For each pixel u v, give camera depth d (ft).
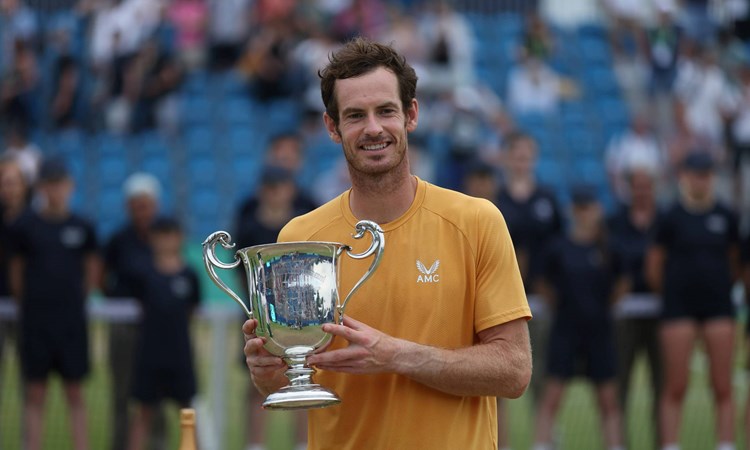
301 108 129.70
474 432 30.48
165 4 135.95
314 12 136.05
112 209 123.13
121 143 129.18
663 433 69.31
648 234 72.49
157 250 68.95
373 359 28.45
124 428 68.49
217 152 128.77
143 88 130.00
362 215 30.96
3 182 70.85
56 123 129.80
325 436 30.86
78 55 132.87
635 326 72.54
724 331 68.80
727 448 68.59
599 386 70.49
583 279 70.03
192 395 68.64
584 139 134.31
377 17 134.92
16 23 135.23
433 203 30.83
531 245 72.90
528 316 30.27
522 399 79.15
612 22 146.20
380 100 29.32
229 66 136.05
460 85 131.34
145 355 67.77
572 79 141.69
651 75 133.39
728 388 69.00
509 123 122.52
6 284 71.41
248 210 69.41
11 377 69.26
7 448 68.80
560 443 75.72
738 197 119.96
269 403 28.37
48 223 67.46
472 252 30.35
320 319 28.81
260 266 29.07
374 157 29.53
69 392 67.67
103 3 133.18
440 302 30.07
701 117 126.52
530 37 136.15
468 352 29.55
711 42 140.77
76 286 67.77
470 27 146.51
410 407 29.94
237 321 71.46
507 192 73.51
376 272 30.35
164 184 126.31
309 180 121.49
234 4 135.54
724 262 69.21
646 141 121.70
